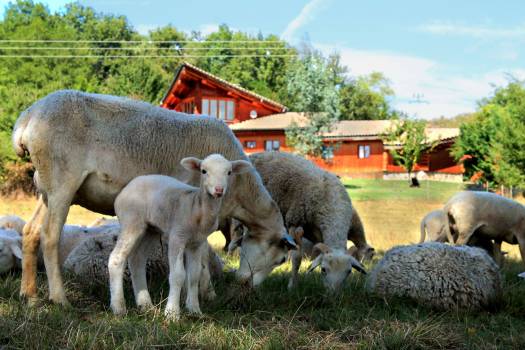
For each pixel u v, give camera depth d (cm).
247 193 750
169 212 615
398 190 4144
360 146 5188
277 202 973
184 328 577
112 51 8600
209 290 712
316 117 4606
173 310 599
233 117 5050
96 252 776
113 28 9331
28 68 5588
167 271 788
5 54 6309
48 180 681
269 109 5262
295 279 814
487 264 733
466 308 702
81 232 927
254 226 769
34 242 685
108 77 7838
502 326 653
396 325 612
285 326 612
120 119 715
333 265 770
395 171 5181
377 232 1967
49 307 629
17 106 3531
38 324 550
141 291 647
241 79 8288
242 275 764
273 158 984
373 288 748
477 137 4416
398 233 1941
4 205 2877
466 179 4712
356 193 3944
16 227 1090
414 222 2528
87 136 695
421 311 690
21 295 675
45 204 696
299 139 4638
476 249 763
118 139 708
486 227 1074
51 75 5631
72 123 688
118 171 708
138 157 716
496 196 1080
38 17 6956
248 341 551
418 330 590
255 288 727
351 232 1255
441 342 578
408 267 725
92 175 701
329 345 561
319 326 627
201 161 615
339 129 5303
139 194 634
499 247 1115
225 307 675
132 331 555
